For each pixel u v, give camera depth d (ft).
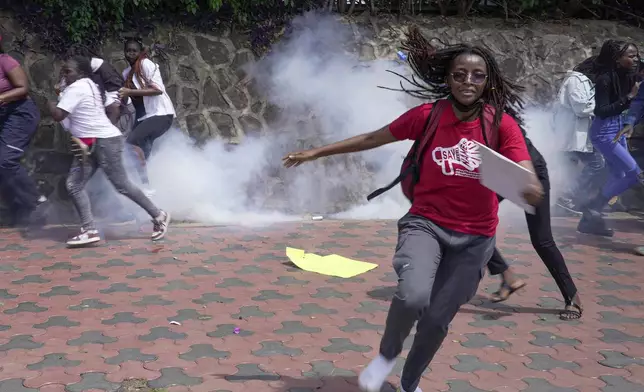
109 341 15.21
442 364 14.26
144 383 13.15
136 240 24.02
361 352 14.84
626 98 23.88
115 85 25.22
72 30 27.45
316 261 21.50
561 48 32.17
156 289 18.81
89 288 18.83
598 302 18.38
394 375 13.73
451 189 11.34
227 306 17.58
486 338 15.71
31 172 27.40
